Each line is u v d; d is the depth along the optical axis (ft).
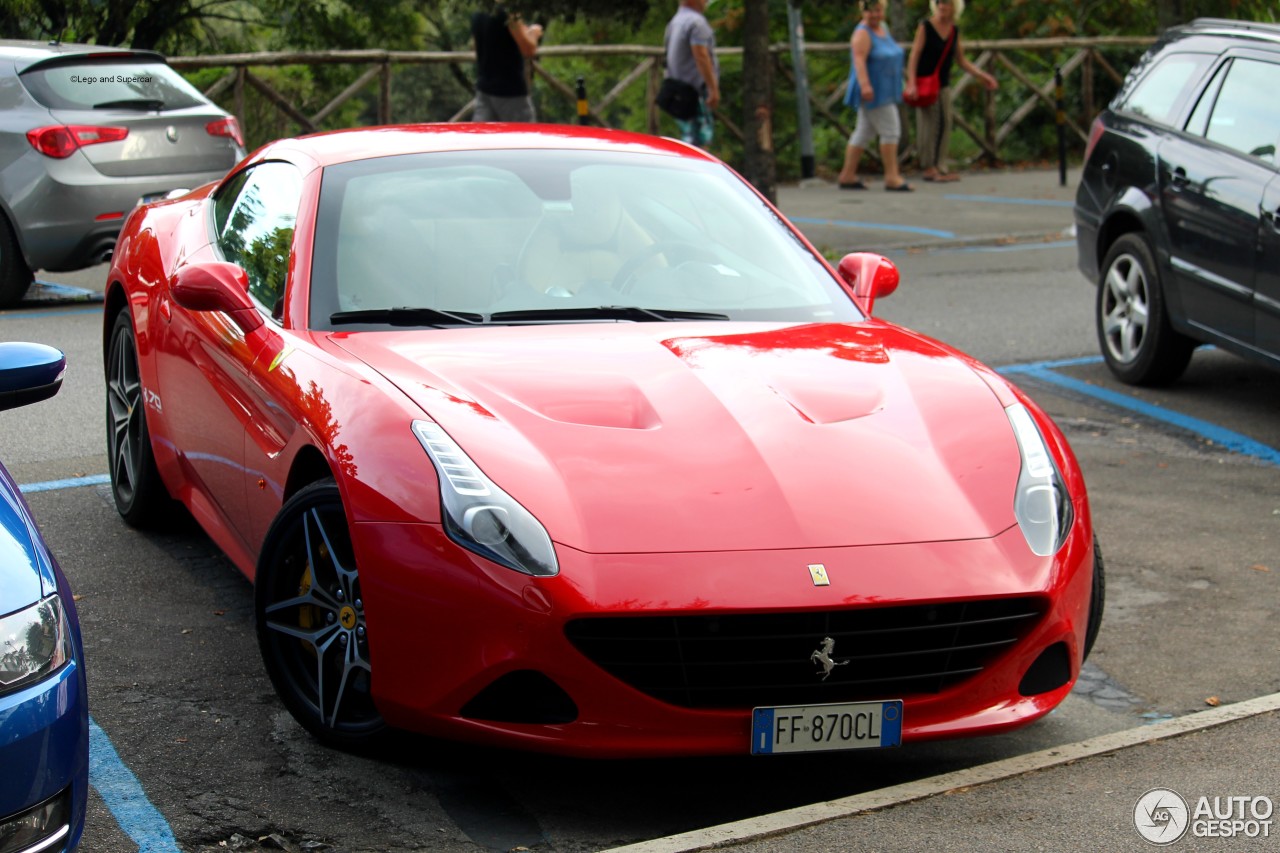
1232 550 21.71
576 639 12.51
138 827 12.71
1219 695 16.58
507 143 19.36
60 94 37.70
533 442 13.57
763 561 12.72
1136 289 31.89
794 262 18.71
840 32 84.02
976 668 13.44
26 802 9.95
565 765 14.34
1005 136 84.84
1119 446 27.63
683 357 15.52
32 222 37.11
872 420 14.69
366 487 13.30
